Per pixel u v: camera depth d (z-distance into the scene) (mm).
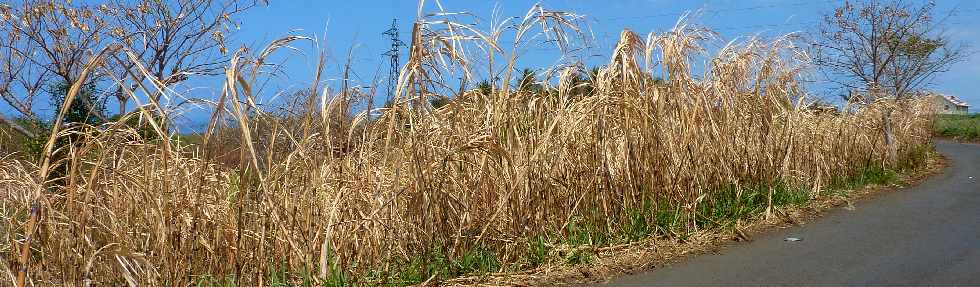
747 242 7211
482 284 5672
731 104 8445
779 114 9156
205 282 5129
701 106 7984
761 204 8500
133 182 5078
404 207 5973
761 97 8945
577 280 5859
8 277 4859
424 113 5750
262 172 5465
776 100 9086
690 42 7797
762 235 7531
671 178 7457
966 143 29562
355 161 5910
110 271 5090
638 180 7160
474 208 6047
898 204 9672
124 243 5031
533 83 6855
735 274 6059
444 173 5852
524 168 6152
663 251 6695
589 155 6922
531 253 6168
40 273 4949
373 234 5781
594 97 6957
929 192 10945
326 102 5520
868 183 11594
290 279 5406
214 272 5230
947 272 6105
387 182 5980
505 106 6207
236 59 4883
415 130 5695
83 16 12711
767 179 8758
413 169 5664
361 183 5855
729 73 8438
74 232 4879
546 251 6230
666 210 7262
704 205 7746
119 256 4773
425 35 5559
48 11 12375
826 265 6352
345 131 5922
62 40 12500
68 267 4930
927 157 16422
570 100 6992
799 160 9750
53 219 4949
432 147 5754
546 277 5887
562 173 6746
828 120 11023
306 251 5352
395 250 5809
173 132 5160
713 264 6371
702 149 7840
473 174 6168
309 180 5539
